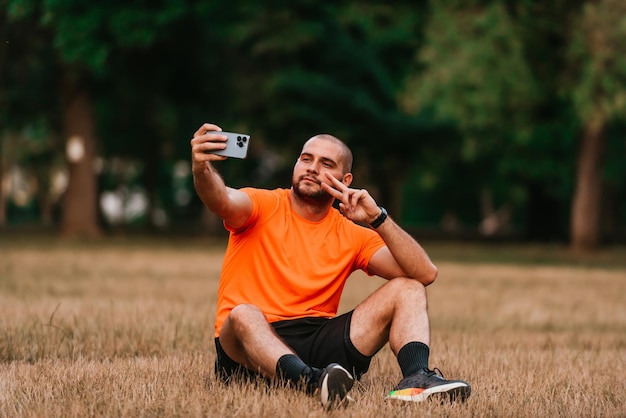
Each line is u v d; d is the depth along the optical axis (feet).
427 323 13.34
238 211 13.14
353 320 13.53
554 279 46.47
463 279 45.47
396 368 17.25
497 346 21.39
